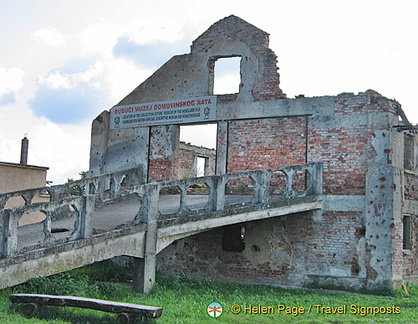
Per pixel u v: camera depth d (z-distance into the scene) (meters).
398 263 15.59
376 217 15.59
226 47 18.48
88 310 9.51
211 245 17.73
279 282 16.62
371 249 15.53
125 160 20.03
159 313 8.63
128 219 14.22
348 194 16.06
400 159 16.27
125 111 20.30
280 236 16.78
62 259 10.78
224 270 17.45
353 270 15.73
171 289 13.18
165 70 19.61
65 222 14.95
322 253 16.17
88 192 16.88
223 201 13.77
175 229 13.02
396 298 14.18
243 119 17.86
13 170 19.59
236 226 17.48
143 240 12.48
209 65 18.75
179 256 18.22
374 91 16.11
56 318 8.84
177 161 19.30
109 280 15.48
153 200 12.73
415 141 17.50
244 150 17.73
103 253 11.58
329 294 14.48
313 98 16.86
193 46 19.14
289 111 17.14
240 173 14.16
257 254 17.03
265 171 14.70
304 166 15.95
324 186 16.42
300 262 16.42
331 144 16.47
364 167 15.96
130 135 20.06
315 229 16.34
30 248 10.33
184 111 18.95
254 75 17.89
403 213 16.19
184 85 19.11
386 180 15.58
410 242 16.69
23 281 10.11
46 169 20.84
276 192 17.11
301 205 15.55
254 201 14.48
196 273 17.83
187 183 13.35
